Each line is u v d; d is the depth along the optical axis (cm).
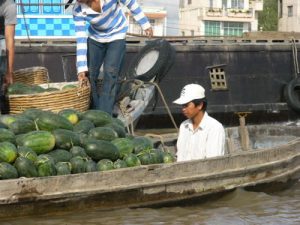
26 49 1616
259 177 873
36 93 944
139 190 753
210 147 812
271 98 1822
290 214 776
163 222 726
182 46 1725
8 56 950
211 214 766
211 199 818
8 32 943
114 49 1007
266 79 1812
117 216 738
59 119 795
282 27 7431
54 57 1633
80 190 712
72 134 772
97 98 1036
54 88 1021
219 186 822
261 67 1806
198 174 797
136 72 1185
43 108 941
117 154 782
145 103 1106
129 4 1012
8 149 709
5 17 939
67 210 718
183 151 829
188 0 7631
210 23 7238
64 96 951
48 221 705
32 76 1159
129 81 1083
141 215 746
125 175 741
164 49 1163
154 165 763
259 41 1927
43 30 1883
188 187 790
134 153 805
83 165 750
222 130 820
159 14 5641
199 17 7212
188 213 767
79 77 989
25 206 693
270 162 890
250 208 799
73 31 1905
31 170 709
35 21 1875
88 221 716
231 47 1772
